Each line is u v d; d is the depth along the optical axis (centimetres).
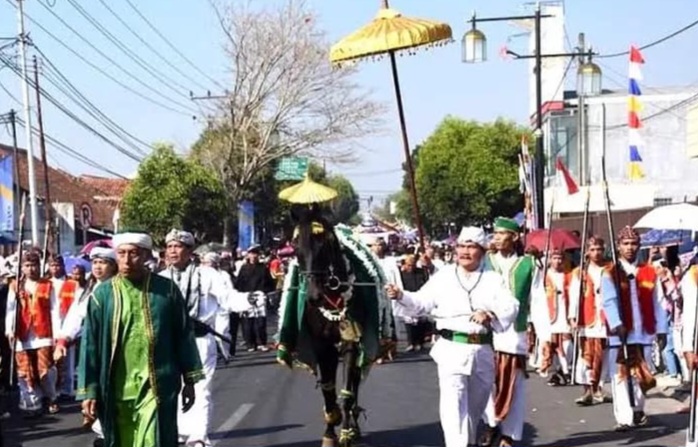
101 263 1191
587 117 4384
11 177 2394
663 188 4284
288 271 1110
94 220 4562
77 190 4859
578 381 1384
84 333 793
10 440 1223
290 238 1078
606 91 4712
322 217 1055
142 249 794
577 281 1363
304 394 1512
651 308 1180
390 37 1070
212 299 1041
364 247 1084
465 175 5550
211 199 3791
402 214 7694
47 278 1438
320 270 1031
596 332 1316
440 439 1151
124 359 787
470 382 953
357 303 1052
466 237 946
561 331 1548
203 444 1016
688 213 1570
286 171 4103
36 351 1393
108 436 788
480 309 940
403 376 1712
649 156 4309
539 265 1562
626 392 1170
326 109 3912
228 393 1527
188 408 818
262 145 3925
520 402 1041
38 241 3098
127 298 790
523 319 1039
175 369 800
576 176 4400
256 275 2191
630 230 1207
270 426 1243
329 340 1054
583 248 1345
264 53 3875
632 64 2264
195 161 3894
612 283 1167
